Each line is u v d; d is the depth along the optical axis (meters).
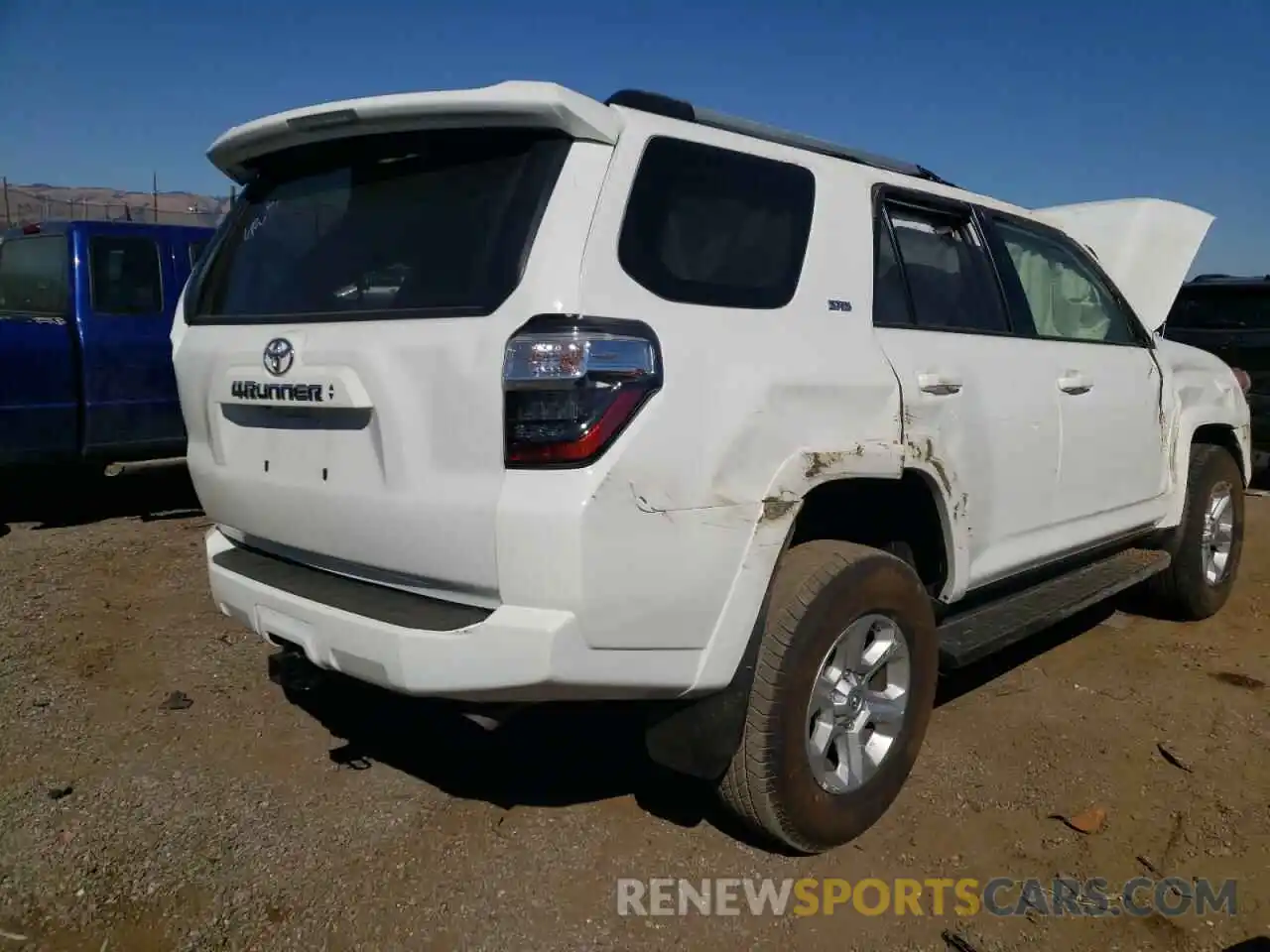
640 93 2.79
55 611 5.05
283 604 2.80
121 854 2.95
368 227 2.81
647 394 2.39
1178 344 5.34
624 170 2.53
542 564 2.31
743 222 2.82
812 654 2.77
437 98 2.53
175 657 4.48
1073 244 4.46
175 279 7.20
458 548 2.42
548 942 2.61
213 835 3.06
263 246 3.18
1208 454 5.14
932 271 3.53
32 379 6.49
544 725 3.81
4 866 2.88
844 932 2.69
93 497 7.96
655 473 2.40
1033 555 3.86
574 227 2.41
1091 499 4.18
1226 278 9.61
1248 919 2.76
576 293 2.36
